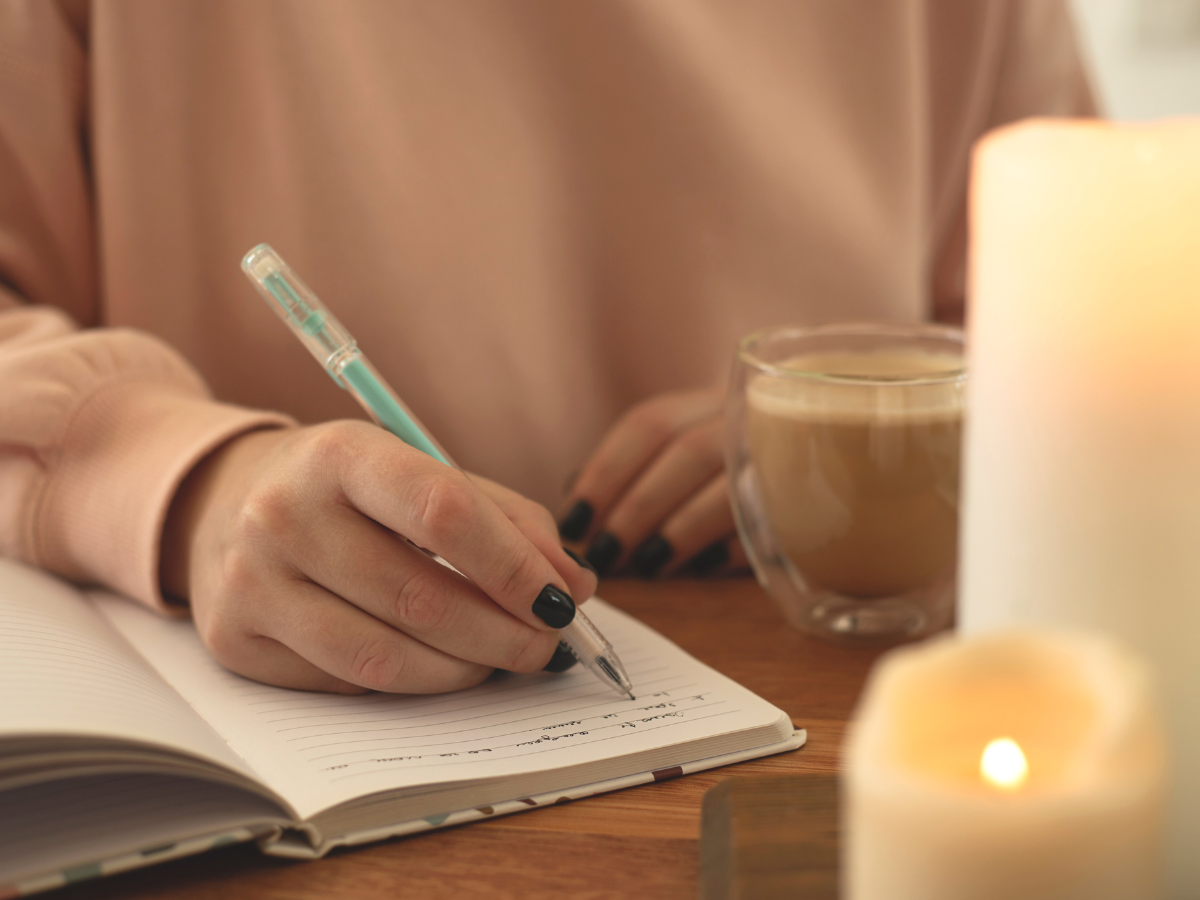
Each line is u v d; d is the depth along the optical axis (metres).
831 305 0.82
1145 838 0.17
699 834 0.33
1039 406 0.23
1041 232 0.22
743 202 0.78
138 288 0.72
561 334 0.78
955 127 0.92
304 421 0.77
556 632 0.42
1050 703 0.20
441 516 0.37
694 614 0.55
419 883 0.31
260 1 0.70
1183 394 0.22
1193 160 0.21
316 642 0.40
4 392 0.54
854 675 0.46
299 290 0.44
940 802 0.17
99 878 0.31
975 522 0.25
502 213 0.75
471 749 0.37
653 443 0.63
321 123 0.72
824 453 0.45
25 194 0.69
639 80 0.75
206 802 0.32
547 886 0.31
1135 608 0.22
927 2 0.87
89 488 0.53
